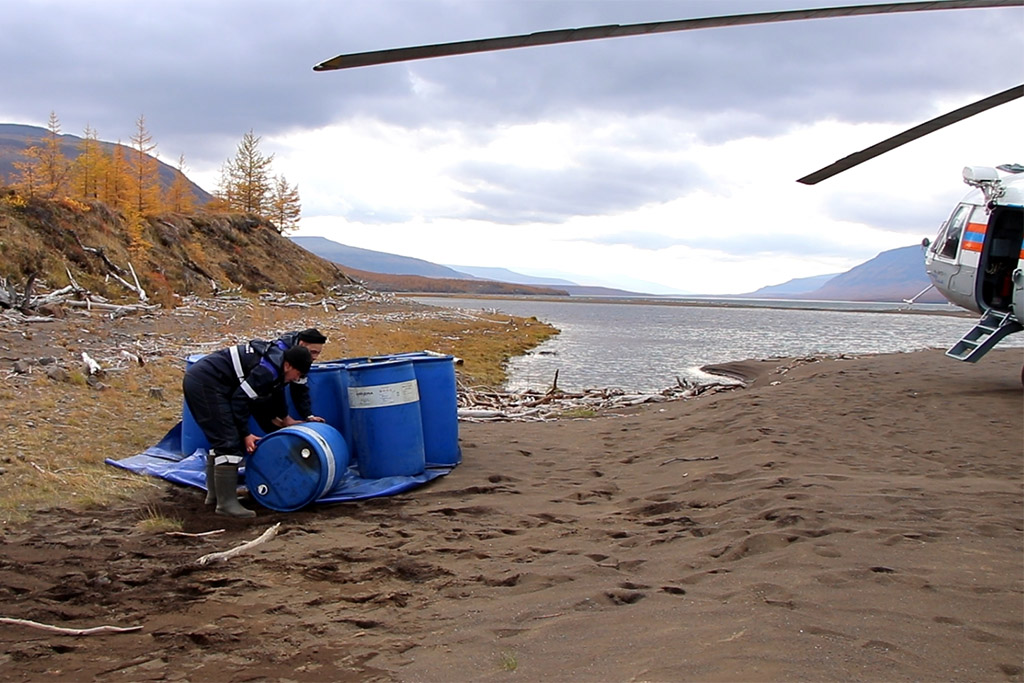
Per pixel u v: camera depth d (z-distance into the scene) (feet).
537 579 17.79
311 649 14.30
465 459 32.19
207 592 17.42
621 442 36.63
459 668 13.15
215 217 199.93
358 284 234.58
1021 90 12.89
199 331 83.35
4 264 91.15
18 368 42.86
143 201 168.76
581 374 92.07
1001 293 47.50
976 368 60.54
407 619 15.78
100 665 13.69
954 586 15.88
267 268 193.06
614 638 13.84
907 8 8.09
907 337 198.39
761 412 40.57
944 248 50.90
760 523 21.15
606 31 6.48
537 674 12.58
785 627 13.64
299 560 19.51
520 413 50.19
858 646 12.78
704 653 12.61
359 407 27.48
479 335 143.74
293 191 257.96
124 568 18.90
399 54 6.21
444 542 20.98
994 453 31.50
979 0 8.39
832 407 42.06
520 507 24.73
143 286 120.78
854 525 20.56
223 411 23.54
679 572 17.79
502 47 6.33
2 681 13.01
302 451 23.94
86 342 60.39
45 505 23.62
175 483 26.81
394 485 26.63
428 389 30.12
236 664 13.70
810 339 182.80
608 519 23.09
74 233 112.47
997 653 12.63
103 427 34.06
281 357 24.13
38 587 17.56
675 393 63.52
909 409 41.50
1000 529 19.97
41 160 129.49
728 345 154.61
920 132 13.01
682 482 27.09
